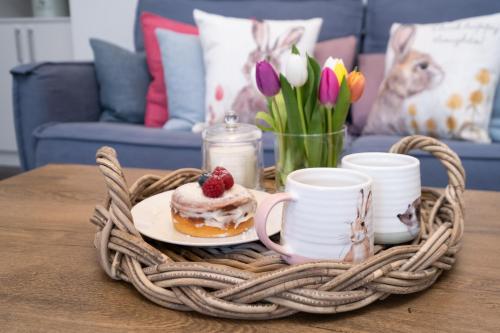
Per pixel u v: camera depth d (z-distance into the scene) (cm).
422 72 153
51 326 48
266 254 61
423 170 135
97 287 56
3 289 56
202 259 61
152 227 68
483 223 74
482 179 132
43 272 60
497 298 52
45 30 281
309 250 53
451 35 154
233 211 64
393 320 48
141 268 54
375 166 65
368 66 184
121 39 262
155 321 49
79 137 163
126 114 196
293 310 48
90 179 104
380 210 61
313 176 59
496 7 173
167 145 155
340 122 78
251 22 172
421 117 152
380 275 49
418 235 64
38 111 174
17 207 85
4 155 312
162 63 187
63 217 80
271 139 151
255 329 47
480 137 147
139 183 84
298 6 197
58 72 181
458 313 49
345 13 197
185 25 195
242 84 165
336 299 48
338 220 52
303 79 72
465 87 147
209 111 170
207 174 68
